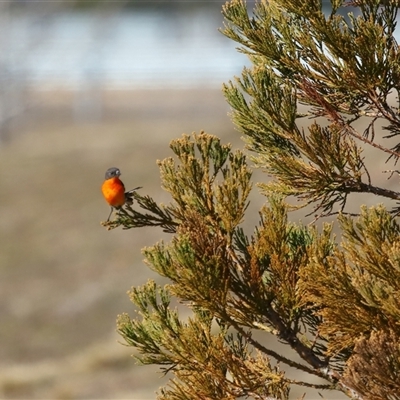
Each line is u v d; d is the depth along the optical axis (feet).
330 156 27.07
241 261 28.32
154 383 110.11
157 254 26.13
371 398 22.27
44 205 189.16
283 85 29.43
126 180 188.03
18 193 197.67
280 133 27.94
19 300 150.41
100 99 246.47
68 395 108.68
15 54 246.68
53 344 133.80
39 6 255.29
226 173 28.55
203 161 29.25
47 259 164.76
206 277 25.91
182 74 241.35
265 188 28.71
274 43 28.55
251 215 138.51
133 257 157.99
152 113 238.68
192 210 27.35
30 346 133.69
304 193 28.35
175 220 31.48
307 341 30.30
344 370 25.96
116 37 260.01
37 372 119.65
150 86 246.47
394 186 119.65
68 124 244.22
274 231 28.09
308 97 28.25
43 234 175.11
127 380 112.06
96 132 230.48
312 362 28.17
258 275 27.78
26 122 246.27
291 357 102.27
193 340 26.71
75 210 184.44
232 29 29.55
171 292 26.35
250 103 28.58
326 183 27.43
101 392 108.68
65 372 118.01
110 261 158.30
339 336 25.89
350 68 26.45
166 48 243.40
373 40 26.07
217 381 27.14
